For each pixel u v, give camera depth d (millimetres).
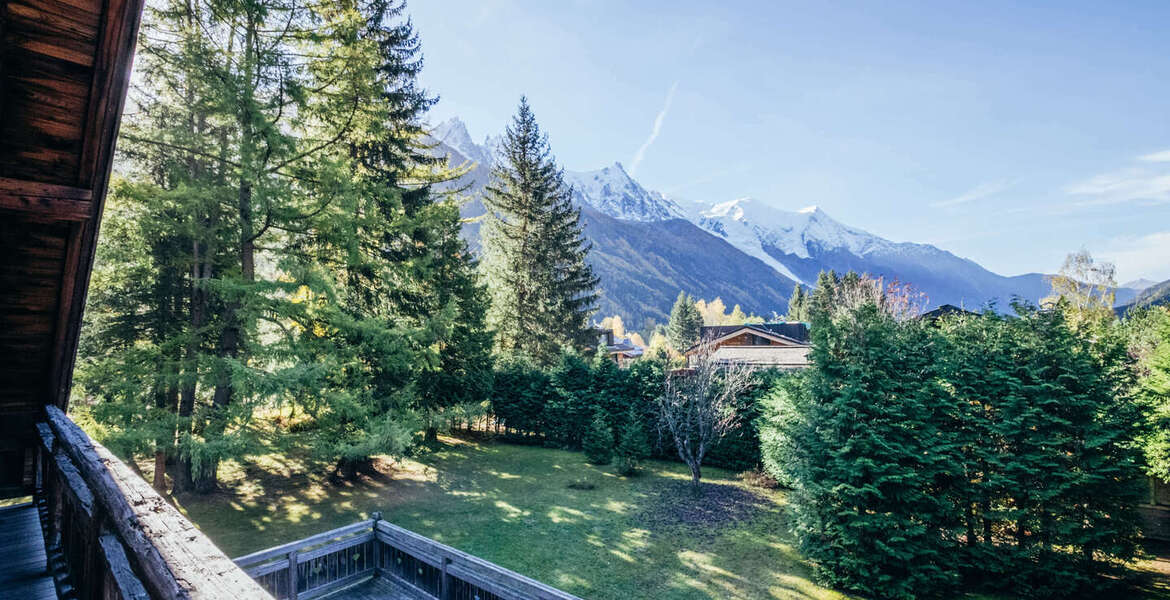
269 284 11500
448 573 7688
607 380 23344
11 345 4387
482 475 18969
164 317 14477
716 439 18703
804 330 47094
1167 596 10867
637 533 13523
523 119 35250
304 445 13625
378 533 8969
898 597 10398
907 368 11836
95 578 2303
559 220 35469
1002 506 11328
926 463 10867
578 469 20172
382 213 15891
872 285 29594
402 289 17094
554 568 11344
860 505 10883
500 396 25422
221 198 11312
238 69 11305
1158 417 12992
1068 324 12242
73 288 4160
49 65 3109
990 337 12680
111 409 10672
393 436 13367
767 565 11773
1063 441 10961
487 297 24641
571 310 34812
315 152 13039
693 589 10570
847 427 11273
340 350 13836
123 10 2998
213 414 12219
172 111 11625
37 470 4863
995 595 10891
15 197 3141
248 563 7406
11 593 3137
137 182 11227
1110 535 10711
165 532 1678
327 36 12805
